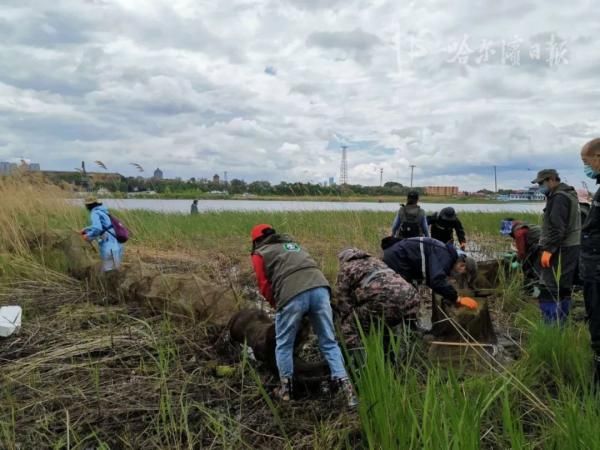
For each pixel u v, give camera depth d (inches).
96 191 484.4
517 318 236.2
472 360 175.8
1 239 339.3
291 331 157.9
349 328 181.0
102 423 144.6
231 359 189.5
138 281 248.8
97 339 202.8
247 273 329.4
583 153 159.8
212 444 131.6
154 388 162.7
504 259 303.4
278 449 132.1
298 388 164.4
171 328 212.4
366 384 126.8
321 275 161.3
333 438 132.6
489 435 128.6
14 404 151.3
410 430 115.3
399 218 335.9
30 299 262.2
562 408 129.6
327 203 627.5
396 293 172.6
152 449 131.6
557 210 205.9
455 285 239.9
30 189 451.2
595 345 158.1
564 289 211.9
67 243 317.1
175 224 559.2
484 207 1117.7
